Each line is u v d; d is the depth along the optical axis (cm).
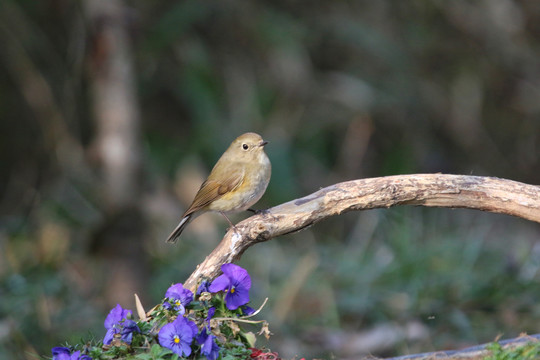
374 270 1100
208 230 1309
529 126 1661
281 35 1519
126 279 1109
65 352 471
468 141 1627
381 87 1584
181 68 1484
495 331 912
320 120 1527
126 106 1139
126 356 454
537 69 1688
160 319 479
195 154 1415
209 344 448
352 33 1563
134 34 1176
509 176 1622
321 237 1377
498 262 1095
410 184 547
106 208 1126
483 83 1677
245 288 495
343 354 914
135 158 1143
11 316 985
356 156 1522
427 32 1664
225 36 1528
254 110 1484
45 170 1423
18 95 1462
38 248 1197
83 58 1239
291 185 1398
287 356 903
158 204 1332
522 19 1703
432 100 1625
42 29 1421
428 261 1084
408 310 973
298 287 1048
